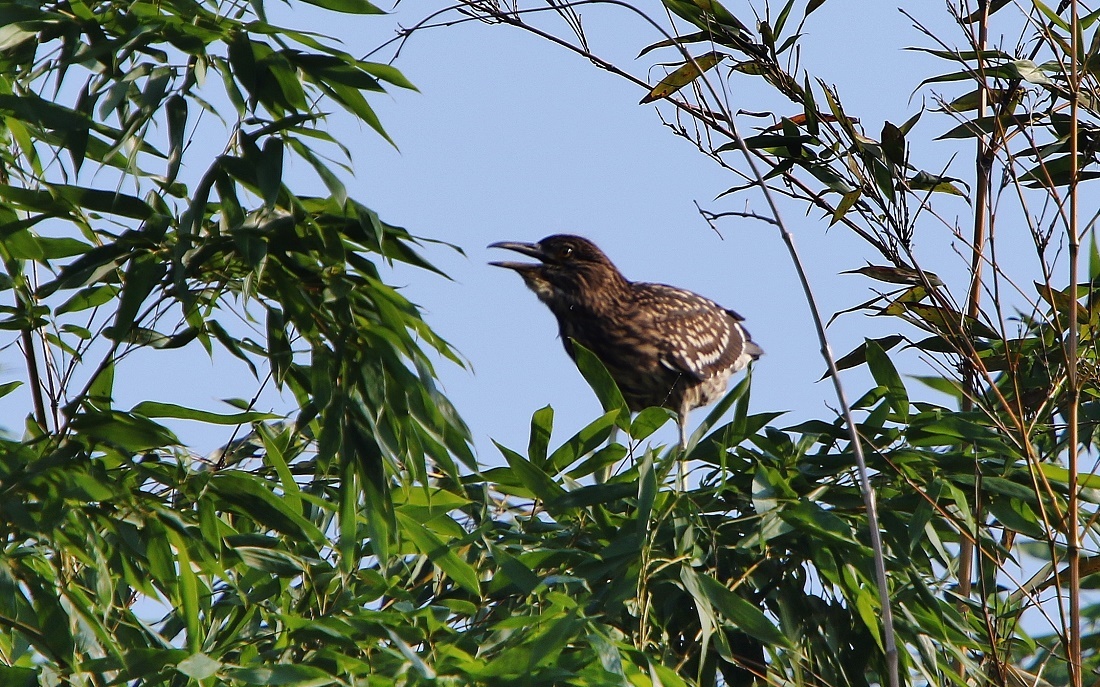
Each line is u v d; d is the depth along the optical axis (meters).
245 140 8.39
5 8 8.41
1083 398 11.16
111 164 9.06
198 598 8.88
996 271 9.87
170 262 8.57
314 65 8.59
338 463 9.64
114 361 8.74
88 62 8.63
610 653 7.61
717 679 9.62
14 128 8.97
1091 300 10.37
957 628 9.61
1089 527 9.88
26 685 7.85
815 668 9.55
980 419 10.09
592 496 9.23
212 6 8.89
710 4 11.28
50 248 8.91
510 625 8.09
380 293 8.76
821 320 8.75
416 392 8.78
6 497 8.38
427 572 10.22
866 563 9.41
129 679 7.93
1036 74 10.59
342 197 8.32
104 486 8.47
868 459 9.94
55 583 8.56
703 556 9.26
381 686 7.89
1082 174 10.93
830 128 11.12
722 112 10.00
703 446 9.88
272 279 8.90
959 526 9.58
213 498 9.10
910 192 10.56
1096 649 10.69
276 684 7.66
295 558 9.17
